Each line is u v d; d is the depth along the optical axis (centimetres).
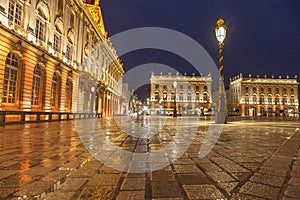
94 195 234
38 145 566
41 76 2002
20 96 1686
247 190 249
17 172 318
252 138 714
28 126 1281
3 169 334
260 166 355
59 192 242
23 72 1695
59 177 296
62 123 1650
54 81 2262
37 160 396
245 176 302
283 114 6538
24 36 1698
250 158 416
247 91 7631
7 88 1563
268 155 442
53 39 2175
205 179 291
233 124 1471
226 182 278
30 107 1781
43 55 1920
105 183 274
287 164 367
